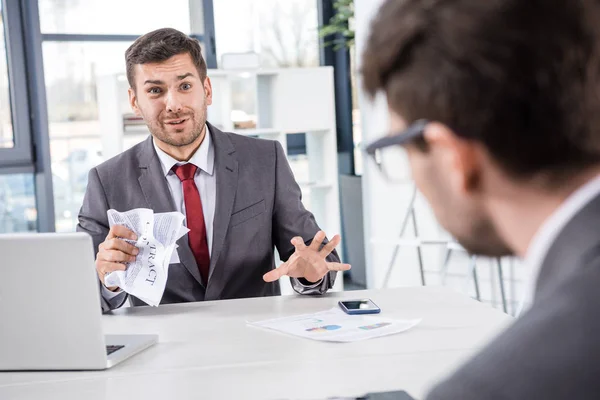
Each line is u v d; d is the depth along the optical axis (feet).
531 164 1.55
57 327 4.91
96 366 4.91
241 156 7.62
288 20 18.24
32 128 15.93
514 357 1.39
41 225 16.10
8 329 4.97
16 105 15.66
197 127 7.25
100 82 15.06
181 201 7.39
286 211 7.64
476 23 1.53
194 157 7.41
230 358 5.03
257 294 7.38
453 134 1.59
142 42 7.23
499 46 1.51
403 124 1.73
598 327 1.34
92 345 4.89
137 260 6.17
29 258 4.81
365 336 5.37
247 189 7.50
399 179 1.89
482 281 13.99
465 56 1.53
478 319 5.81
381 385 4.38
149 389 4.49
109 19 16.38
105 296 6.52
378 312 6.08
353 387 4.36
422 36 1.62
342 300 6.47
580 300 1.38
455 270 14.39
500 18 1.51
